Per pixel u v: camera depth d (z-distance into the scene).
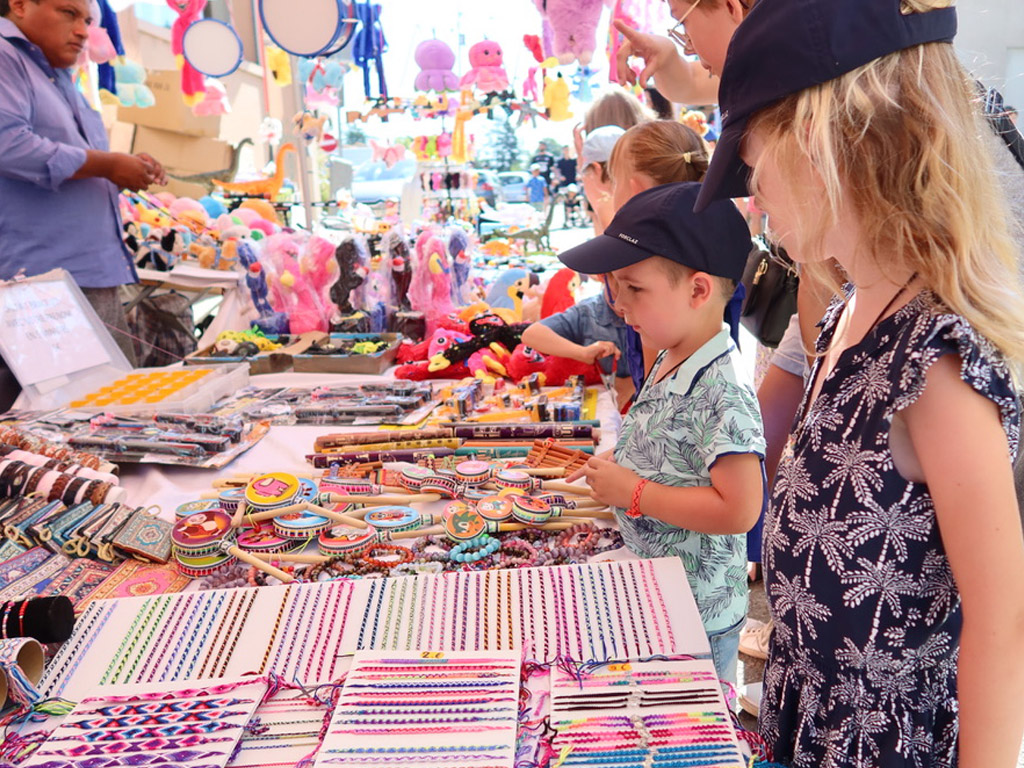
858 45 0.67
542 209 5.23
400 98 3.60
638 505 1.19
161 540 1.29
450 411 2.01
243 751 0.82
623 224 1.22
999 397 0.71
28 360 2.00
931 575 0.81
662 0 3.21
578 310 2.20
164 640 1.01
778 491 0.94
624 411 1.99
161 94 4.27
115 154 2.58
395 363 2.61
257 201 3.55
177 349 3.06
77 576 1.22
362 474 1.60
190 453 1.65
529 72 3.75
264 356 2.47
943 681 0.86
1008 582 0.70
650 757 0.79
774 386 1.52
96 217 2.70
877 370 0.78
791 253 0.77
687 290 1.20
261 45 3.92
